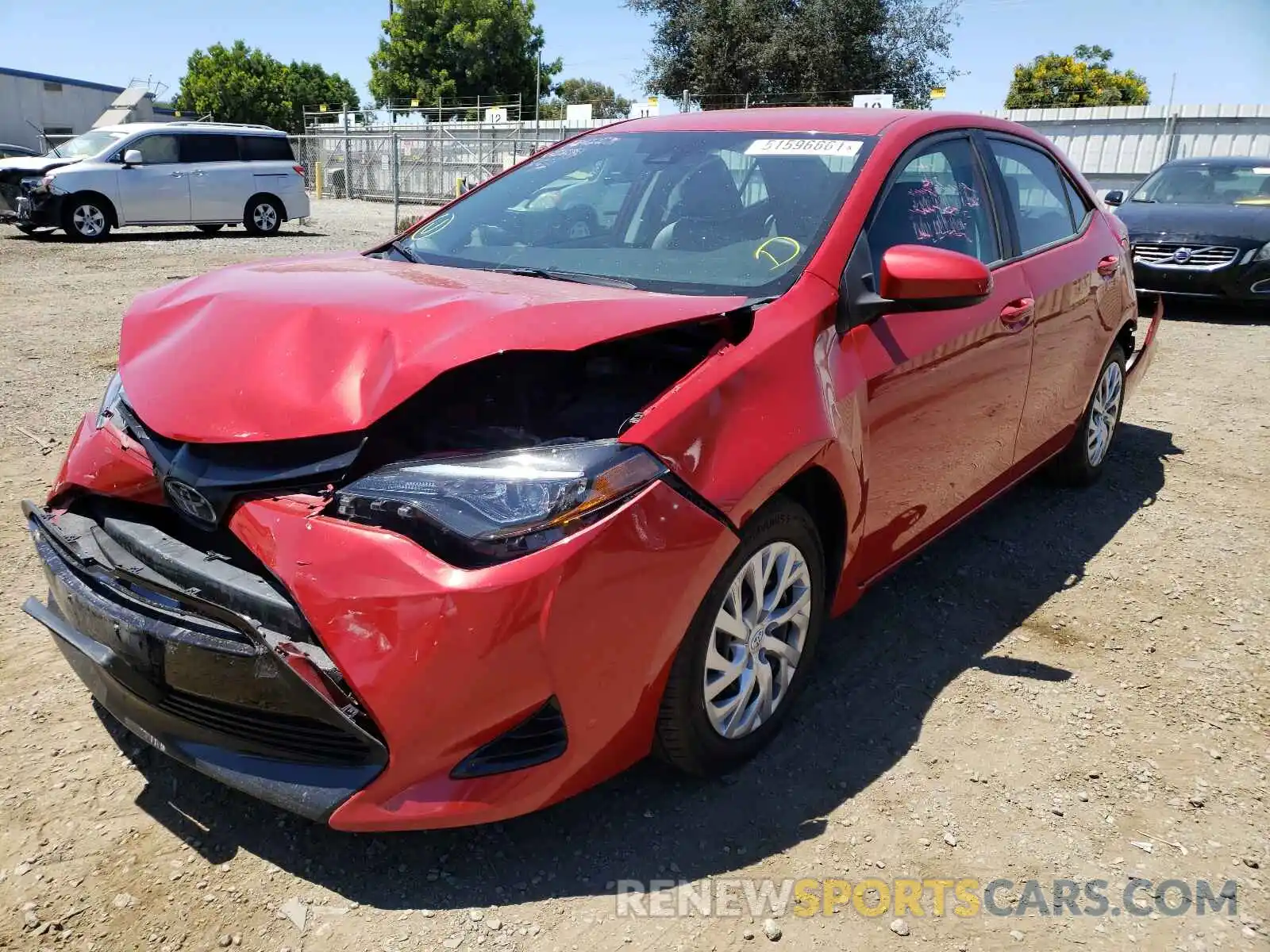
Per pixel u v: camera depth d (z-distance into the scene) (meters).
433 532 2.00
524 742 2.13
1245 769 2.75
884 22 24.73
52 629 2.37
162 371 2.39
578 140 3.85
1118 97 42.66
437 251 3.38
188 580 2.19
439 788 2.04
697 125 3.62
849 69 24.84
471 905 2.17
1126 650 3.39
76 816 2.38
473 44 46.09
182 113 47.84
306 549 2.03
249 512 2.13
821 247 2.83
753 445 2.34
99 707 2.82
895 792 2.60
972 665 3.25
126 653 2.19
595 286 2.83
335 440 2.15
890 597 3.72
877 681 3.13
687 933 2.12
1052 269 3.90
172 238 15.62
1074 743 2.84
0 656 3.04
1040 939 2.14
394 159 18.97
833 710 2.95
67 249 13.55
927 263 2.67
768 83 25.58
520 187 3.65
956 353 3.17
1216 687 3.17
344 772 2.06
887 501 2.97
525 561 1.99
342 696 2.02
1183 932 2.18
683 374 2.47
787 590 2.66
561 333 2.19
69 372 6.45
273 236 16.61
